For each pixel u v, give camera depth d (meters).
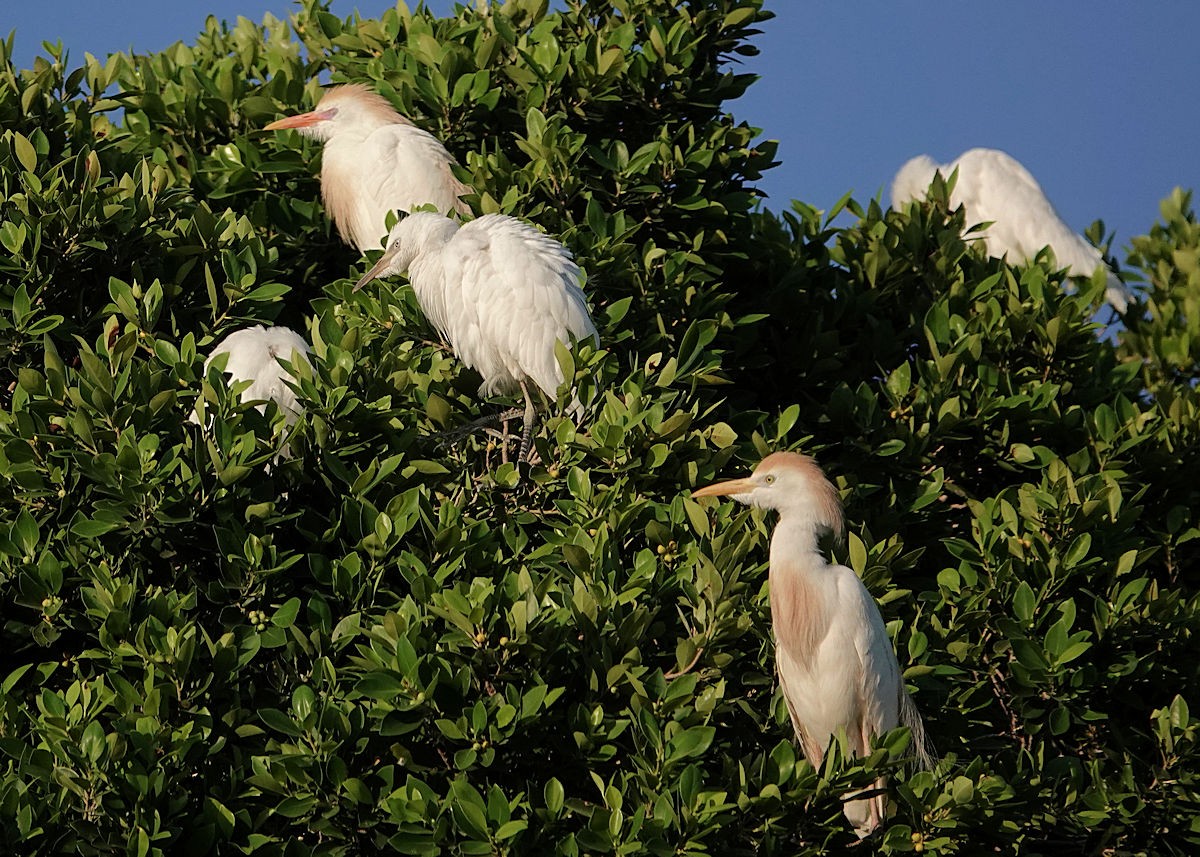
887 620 11.33
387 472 10.00
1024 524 11.70
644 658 9.73
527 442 12.59
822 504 10.84
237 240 13.02
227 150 15.23
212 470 9.75
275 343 12.51
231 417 9.99
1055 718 10.70
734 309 14.73
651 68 14.68
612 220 13.51
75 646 9.92
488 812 8.21
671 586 9.72
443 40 15.20
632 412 10.61
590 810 8.51
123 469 9.38
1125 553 11.49
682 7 15.38
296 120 15.46
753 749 10.23
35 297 11.98
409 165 15.04
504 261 13.08
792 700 10.69
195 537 9.75
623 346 12.90
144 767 8.41
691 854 8.18
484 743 8.51
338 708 8.56
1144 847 10.72
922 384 13.10
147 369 10.30
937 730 10.91
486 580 9.04
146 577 9.94
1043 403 13.33
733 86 15.23
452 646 8.74
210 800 8.52
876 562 11.13
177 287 12.54
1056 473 12.04
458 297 13.34
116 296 11.52
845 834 9.22
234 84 15.71
